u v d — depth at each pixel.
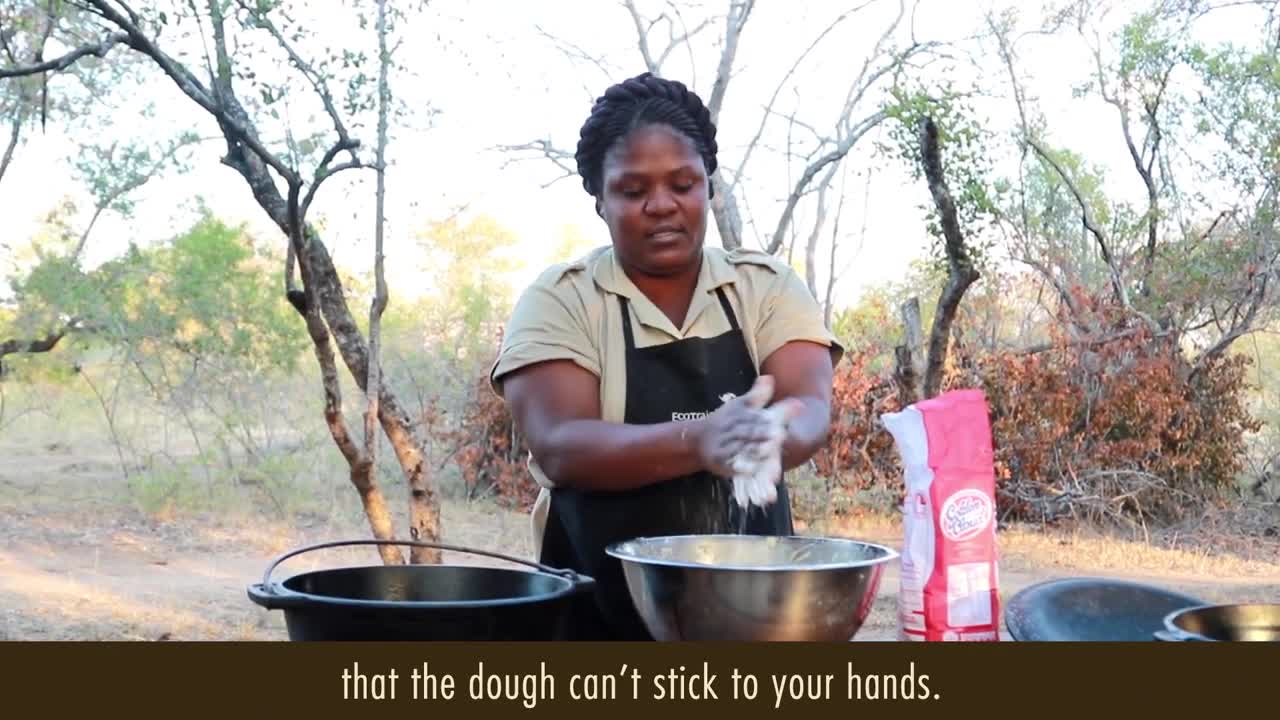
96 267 13.87
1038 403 11.93
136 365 13.87
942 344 7.56
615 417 1.96
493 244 20.31
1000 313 13.26
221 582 8.52
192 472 14.10
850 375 12.01
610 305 1.99
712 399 1.99
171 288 13.91
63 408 16.42
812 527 11.41
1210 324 13.39
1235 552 10.71
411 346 15.75
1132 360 12.05
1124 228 13.36
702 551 1.71
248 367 14.16
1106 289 13.31
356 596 1.85
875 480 11.97
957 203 9.36
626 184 1.92
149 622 7.05
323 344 6.35
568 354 1.95
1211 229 12.91
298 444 14.45
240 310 14.07
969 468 1.57
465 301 15.59
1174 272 12.87
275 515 11.60
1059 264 12.88
